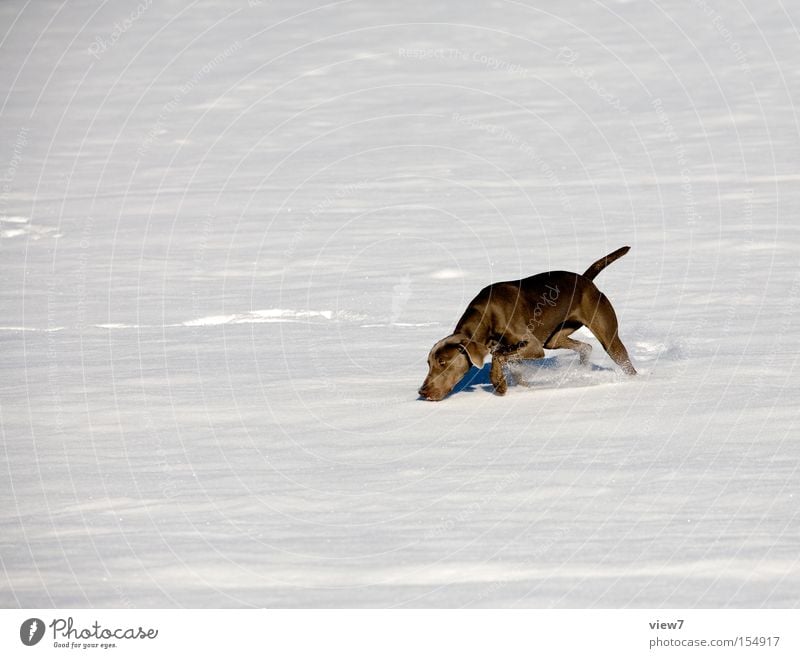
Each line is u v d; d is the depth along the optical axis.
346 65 64.38
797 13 69.25
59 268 26.95
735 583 8.03
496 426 12.93
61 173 42.03
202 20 79.69
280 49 69.94
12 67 68.06
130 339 19.47
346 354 17.78
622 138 43.50
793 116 46.25
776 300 20.25
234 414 14.07
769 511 9.43
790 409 12.83
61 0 87.31
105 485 11.14
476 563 8.57
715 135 43.09
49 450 12.60
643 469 10.85
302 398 14.85
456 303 21.98
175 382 16.03
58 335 20.02
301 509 10.15
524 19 74.00
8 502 10.64
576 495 10.15
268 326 20.36
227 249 28.53
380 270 25.39
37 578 8.62
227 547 9.14
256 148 45.38
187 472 11.56
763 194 32.09
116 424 13.73
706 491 10.06
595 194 33.75
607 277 23.44
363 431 13.05
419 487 10.69
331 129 48.69
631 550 8.69
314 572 8.52
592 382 14.92
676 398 13.67
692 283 22.28
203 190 37.53
